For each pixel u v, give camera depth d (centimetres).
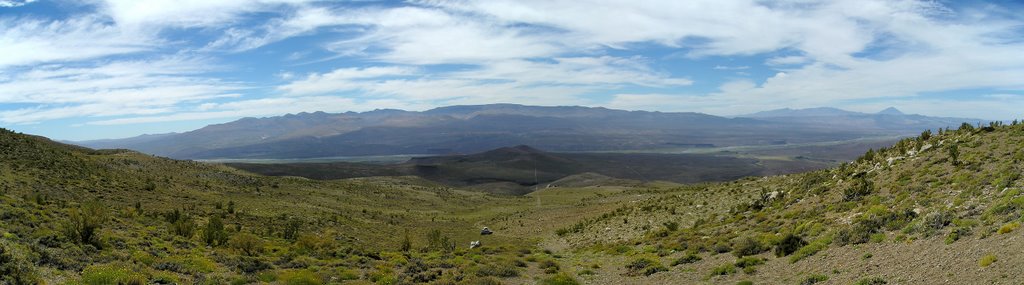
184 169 10925
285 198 10325
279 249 4225
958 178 3578
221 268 3086
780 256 3000
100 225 3706
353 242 5953
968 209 2678
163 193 7712
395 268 3747
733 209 5550
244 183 11175
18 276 2058
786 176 7238
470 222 10806
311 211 8781
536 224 9031
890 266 2162
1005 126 4953
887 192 3997
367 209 10994
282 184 12369
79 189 6212
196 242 4028
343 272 3266
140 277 2361
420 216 11338
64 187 6031
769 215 4797
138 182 8056
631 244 4903
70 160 7744
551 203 14575
